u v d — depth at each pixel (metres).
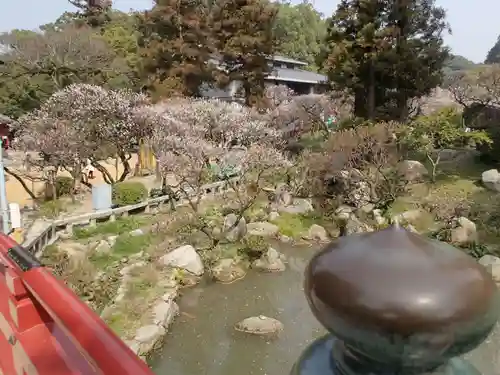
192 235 17.56
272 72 35.94
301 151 26.41
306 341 11.89
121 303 12.42
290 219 20.42
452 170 24.81
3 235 3.21
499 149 24.48
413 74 26.12
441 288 0.82
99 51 32.25
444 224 18.34
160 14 31.39
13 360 2.66
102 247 15.59
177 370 10.74
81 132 21.41
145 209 20.34
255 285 15.23
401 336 0.82
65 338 2.31
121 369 1.19
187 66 31.42
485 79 26.20
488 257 15.04
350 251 0.95
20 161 25.33
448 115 26.47
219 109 25.81
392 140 21.66
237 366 10.91
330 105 32.06
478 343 0.86
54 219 17.20
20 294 2.48
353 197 20.62
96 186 19.08
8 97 32.19
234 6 31.91
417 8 25.66
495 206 19.25
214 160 23.00
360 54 26.66
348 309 0.85
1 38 30.19
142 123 23.12
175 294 13.94
